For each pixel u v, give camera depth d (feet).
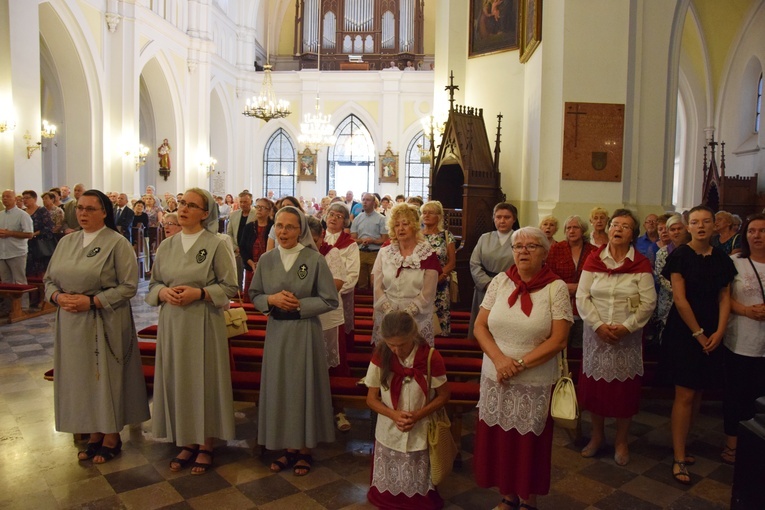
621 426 12.35
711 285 11.68
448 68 32.65
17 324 23.97
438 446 9.73
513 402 9.32
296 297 11.52
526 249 9.34
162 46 52.31
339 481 11.37
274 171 76.13
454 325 19.98
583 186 20.89
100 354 11.68
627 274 11.85
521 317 9.34
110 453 12.13
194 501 10.51
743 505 8.35
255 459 12.30
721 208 35.63
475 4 31.42
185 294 11.33
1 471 11.51
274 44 80.74
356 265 15.56
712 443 13.53
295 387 11.45
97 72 43.93
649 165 21.21
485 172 27.25
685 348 11.74
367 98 73.26
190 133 59.21
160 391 11.82
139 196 48.93
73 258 11.71
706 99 43.68
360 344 17.35
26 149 34.50
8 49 32.78
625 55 20.58
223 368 11.89
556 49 21.21
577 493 11.08
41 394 15.75
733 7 40.16
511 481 9.40
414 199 23.40
